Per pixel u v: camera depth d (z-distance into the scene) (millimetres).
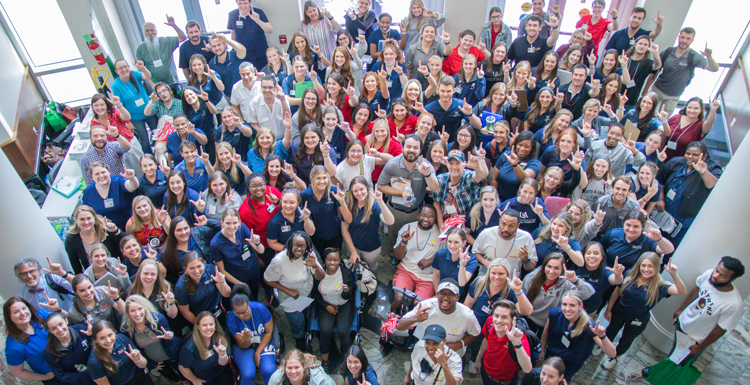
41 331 3445
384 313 4266
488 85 6379
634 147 4824
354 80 5969
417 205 4656
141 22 7281
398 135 5090
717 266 3422
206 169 4746
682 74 6074
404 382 3752
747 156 3367
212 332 3322
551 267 3469
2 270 3904
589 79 6215
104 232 4039
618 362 4098
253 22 6711
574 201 4102
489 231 4004
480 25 7156
